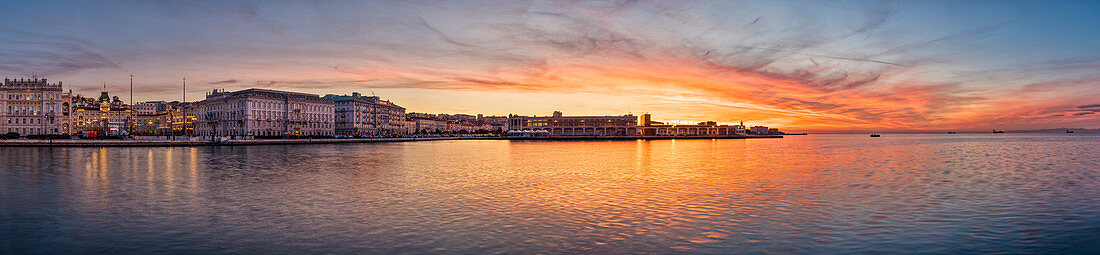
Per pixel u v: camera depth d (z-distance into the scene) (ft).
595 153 370.73
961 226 95.30
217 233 86.02
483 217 100.53
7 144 362.74
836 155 359.05
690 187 151.64
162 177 169.27
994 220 101.19
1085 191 147.33
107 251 75.46
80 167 203.62
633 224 95.20
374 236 84.38
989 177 188.55
